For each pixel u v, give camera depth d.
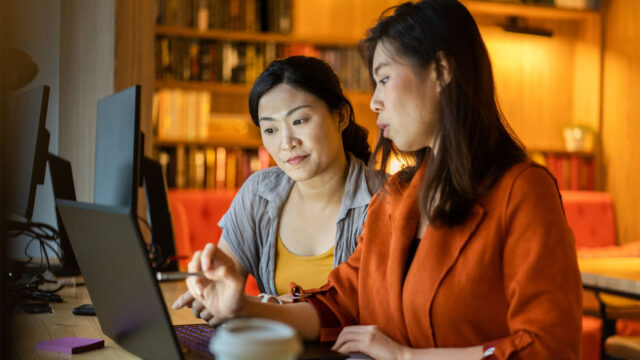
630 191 5.19
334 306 1.25
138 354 1.11
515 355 0.97
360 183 1.63
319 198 1.67
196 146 4.53
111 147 1.45
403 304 1.13
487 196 1.07
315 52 4.74
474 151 1.08
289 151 1.58
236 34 4.56
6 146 1.85
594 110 5.48
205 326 1.30
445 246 1.09
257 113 1.63
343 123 1.67
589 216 5.01
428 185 1.09
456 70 1.07
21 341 1.25
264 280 1.72
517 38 5.49
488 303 1.06
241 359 0.56
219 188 4.54
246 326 0.62
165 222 2.26
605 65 5.46
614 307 3.21
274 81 1.58
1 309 1.46
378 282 1.21
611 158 5.37
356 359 1.07
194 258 1.10
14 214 1.87
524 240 1.02
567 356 0.96
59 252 2.30
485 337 1.06
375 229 1.27
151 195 2.25
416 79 1.10
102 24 2.95
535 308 0.99
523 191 1.04
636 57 5.17
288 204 1.72
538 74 5.55
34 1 2.88
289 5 4.70
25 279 1.81
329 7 5.08
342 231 1.62
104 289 1.14
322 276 1.64
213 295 1.10
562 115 5.64
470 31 1.10
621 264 2.71
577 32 5.64
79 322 1.44
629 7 5.24
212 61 4.53
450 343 1.07
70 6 2.95
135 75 2.99
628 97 5.23
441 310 1.07
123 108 1.37
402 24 1.11
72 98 2.96
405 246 1.17
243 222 1.75
